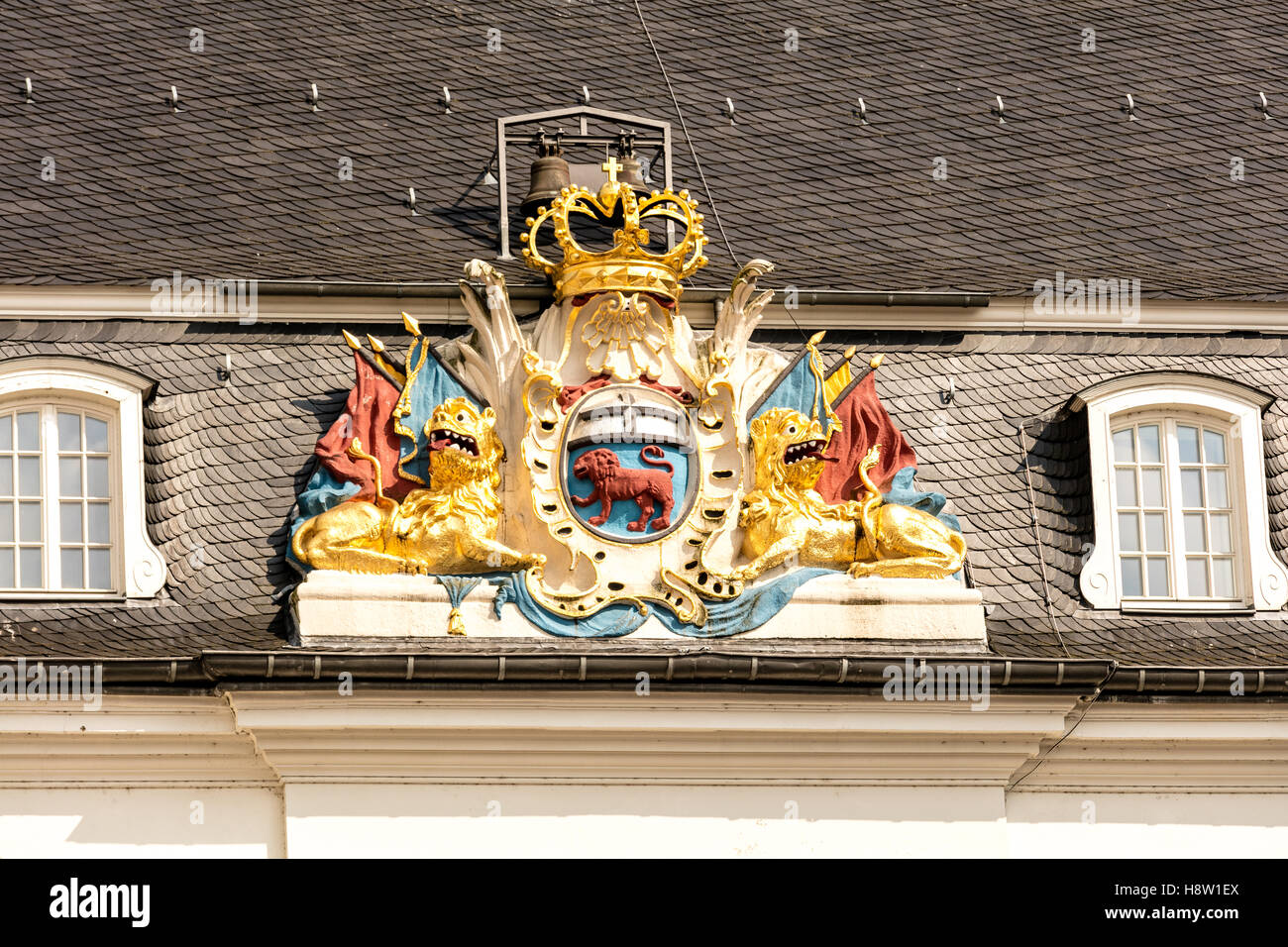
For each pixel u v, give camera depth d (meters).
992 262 42.19
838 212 43.00
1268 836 37.88
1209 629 38.81
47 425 37.62
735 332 38.19
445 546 36.56
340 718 35.41
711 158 43.84
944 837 36.84
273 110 43.78
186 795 35.88
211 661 34.91
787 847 36.44
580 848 36.00
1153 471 39.72
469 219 42.00
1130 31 48.38
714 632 36.66
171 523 37.38
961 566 37.62
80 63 44.06
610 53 46.19
